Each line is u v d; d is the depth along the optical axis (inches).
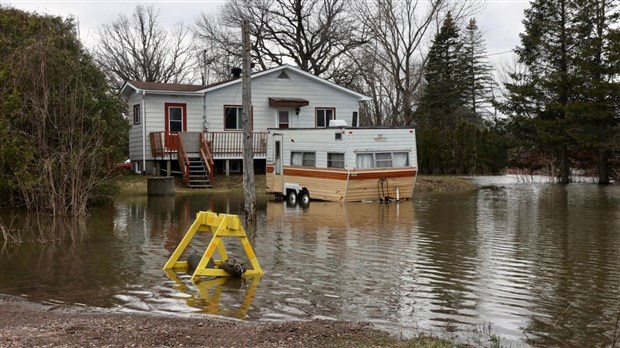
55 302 342.0
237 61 1916.8
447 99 2032.5
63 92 748.0
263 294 357.1
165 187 965.2
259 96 1238.9
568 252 485.4
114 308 329.1
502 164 1581.0
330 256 467.5
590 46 1291.8
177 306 332.8
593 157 1366.9
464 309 327.0
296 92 1269.7
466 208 808.9
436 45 2036.2
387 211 772.0
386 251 488.1
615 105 1277.1
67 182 730.2
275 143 981.8
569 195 1006.4
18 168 740.7
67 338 268.1
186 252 484.7
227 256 453.1
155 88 1172.5
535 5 1371.8
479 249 497.4
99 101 888.3
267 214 737.6
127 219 689.6
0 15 854.5
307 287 372.5
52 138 749.3
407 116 1659.7
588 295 355.6
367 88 2012.8
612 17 1286.9
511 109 1424.7
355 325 292.0
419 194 1037.8
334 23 1782.7
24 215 723.4
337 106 1307.8
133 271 420.2
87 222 665.6
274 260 452.4
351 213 749.9
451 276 401.4
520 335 285.4
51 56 741.3
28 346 256.1
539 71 1402.6
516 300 345.1
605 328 296.7
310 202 892.0
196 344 259.3
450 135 1573.6
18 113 733.9
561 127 1326.3
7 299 349.4
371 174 888.9
